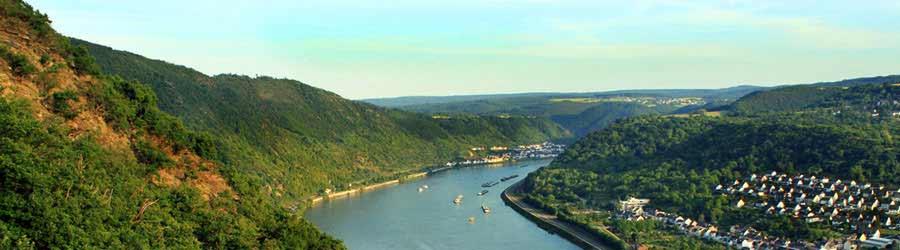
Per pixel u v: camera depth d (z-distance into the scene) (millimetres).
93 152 99125
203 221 105000
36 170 83188
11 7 119062
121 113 117875
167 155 120438
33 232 77188
